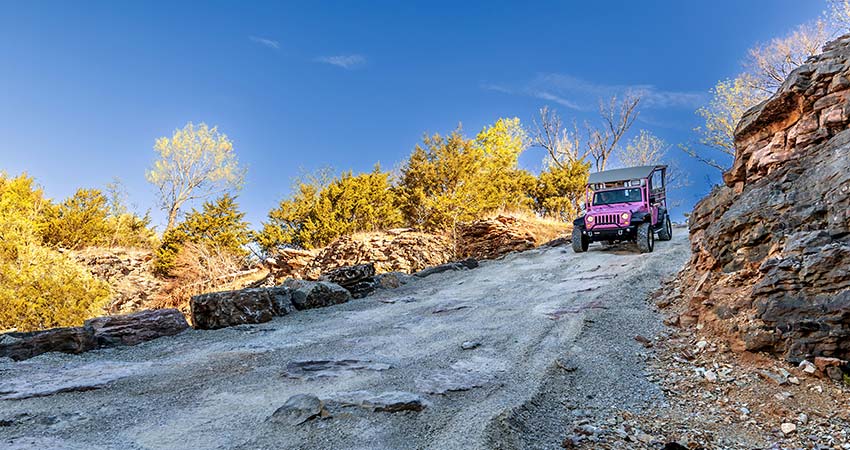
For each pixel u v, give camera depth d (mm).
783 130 6098
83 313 11953
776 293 4574
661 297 6766
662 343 5289
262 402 3961
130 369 4953
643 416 3738
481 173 23891
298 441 3191
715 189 7066
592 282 8703
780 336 4422
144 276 20312
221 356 5410
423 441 3193
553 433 3414
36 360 5395
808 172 5332
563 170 27984
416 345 5680
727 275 5547
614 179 13242
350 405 3672
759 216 5473
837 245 4363
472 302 8109
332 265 16266
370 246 16203
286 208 22031
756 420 3637
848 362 4012
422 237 17344
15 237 12820
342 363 4941
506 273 11047
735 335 4781
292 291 8531
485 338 5742
